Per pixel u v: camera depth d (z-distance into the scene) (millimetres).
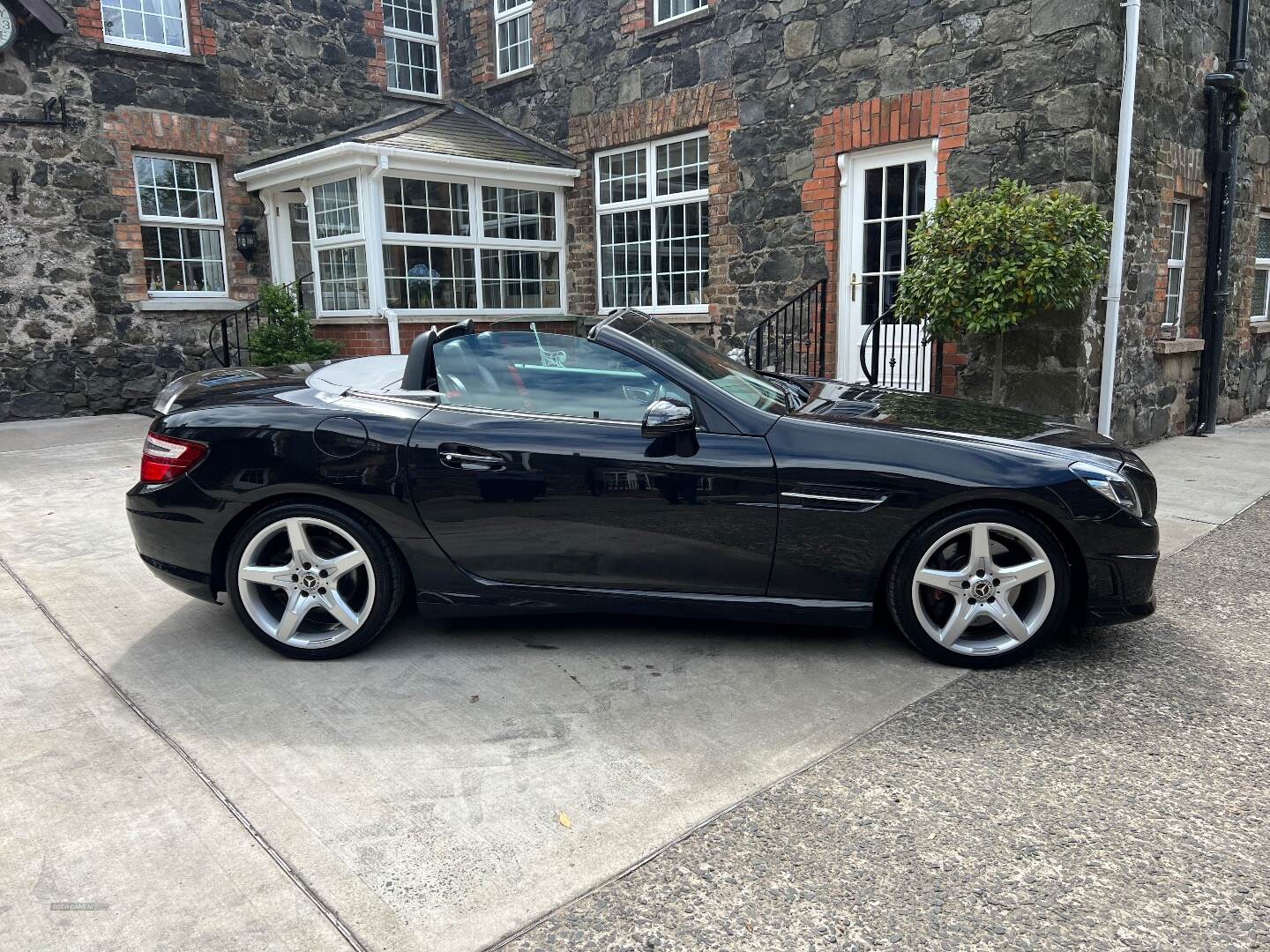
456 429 3361
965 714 3035
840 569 3309
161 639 3682
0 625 3838
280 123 11180
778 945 1973
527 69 11586
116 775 2643
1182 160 8023
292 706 3088
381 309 9680
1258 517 5664
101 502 5938
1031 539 3252
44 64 9328
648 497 3303
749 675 3330
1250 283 9953
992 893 2145
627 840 2342
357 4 11805
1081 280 6102
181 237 10562
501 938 1987
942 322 6488
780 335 9164
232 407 3459
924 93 7578
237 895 2117
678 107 9742
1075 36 6641
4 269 9297
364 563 3396
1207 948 1960
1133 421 7930
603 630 3771
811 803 2516
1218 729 2938
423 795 2541
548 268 11391
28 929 1995
